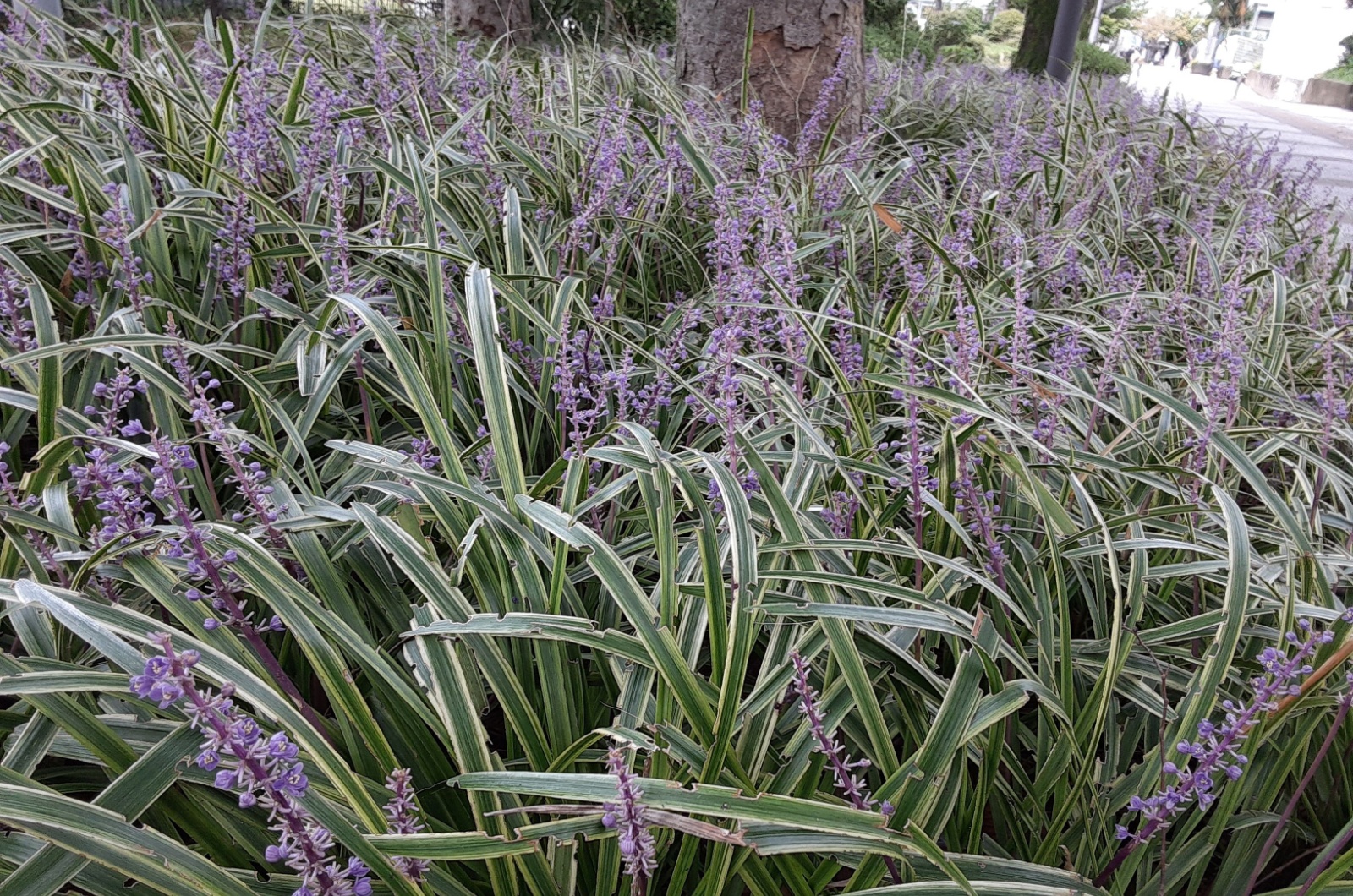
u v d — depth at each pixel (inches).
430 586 63.5
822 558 73.7
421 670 58.9
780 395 86.0
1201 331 136.9
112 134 134.2
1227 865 66.8
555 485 84.1
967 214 130.7
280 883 51.8
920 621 58.1
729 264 114.2
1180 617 84.6
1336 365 135.6
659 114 194.9
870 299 141.0
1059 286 144.4
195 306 113.8
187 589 63.6
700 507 62.3
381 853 46.6
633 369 97.5
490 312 75.8
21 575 68.9
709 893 55.6
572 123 172.4
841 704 61.7
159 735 56.6
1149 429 113.1
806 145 179.2
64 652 63.8
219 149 124.7
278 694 48.4
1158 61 3203.7
